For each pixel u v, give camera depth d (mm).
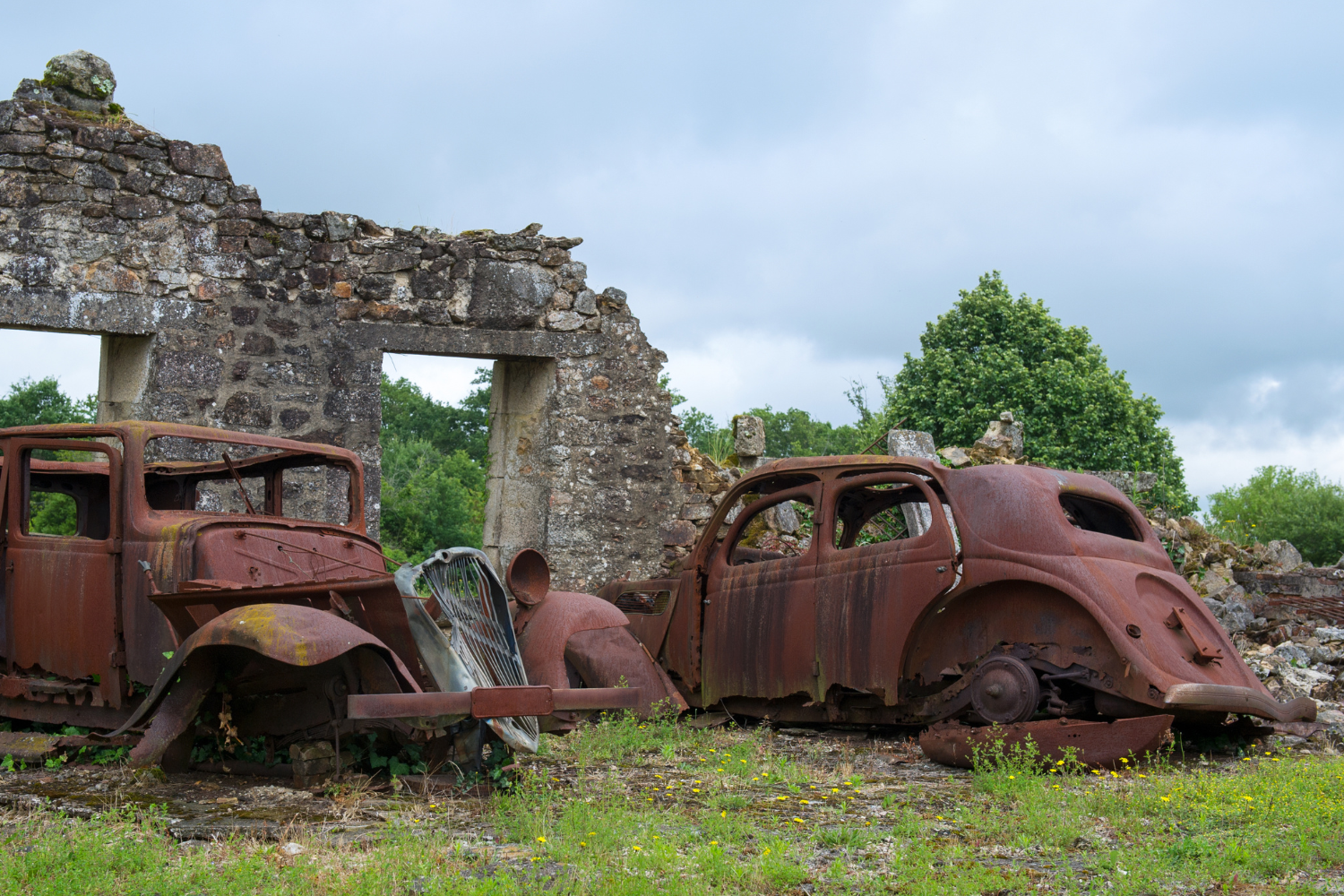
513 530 10117
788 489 7188
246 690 4996
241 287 8859
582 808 4363
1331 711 7266
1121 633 5602
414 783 4898
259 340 8883
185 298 8656
